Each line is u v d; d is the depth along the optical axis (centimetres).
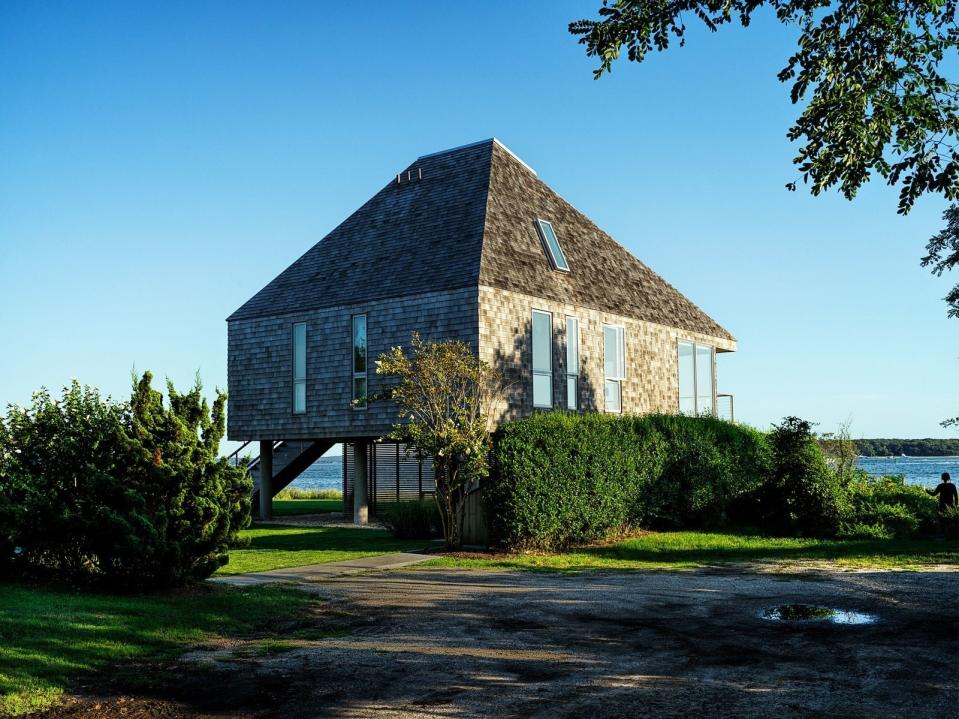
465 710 691
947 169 1266
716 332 3178
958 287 2470
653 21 1320
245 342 2703
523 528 1705
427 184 2672
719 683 752
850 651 859
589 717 666
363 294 2403
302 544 1919
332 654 880
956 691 715
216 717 694
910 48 1277
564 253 2611
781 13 1323
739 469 2209
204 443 1259
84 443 1236
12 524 1214
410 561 1585
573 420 1830
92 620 977
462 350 1848
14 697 722
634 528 2008
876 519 2031
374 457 3028
